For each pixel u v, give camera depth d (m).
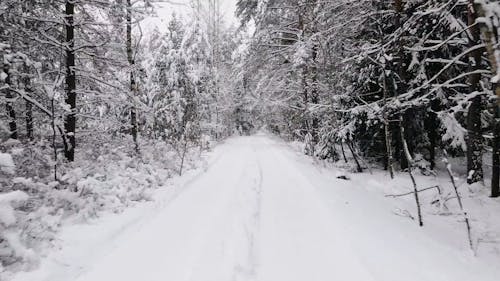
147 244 4.61
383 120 9.16
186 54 19.77
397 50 9.38
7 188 4.93
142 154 10.63
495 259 4.05
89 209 5.42
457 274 3.55
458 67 9.38
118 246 4.53
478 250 4.37
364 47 10.06
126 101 8.97
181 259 4.14
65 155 7.63
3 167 4.23
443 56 9.72
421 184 8.45
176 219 5.72
